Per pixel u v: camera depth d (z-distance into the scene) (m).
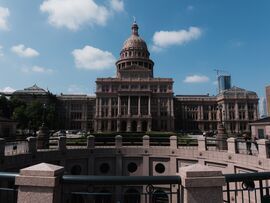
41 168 4.25
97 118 99.94
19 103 79.94
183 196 4.26
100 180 4.13
